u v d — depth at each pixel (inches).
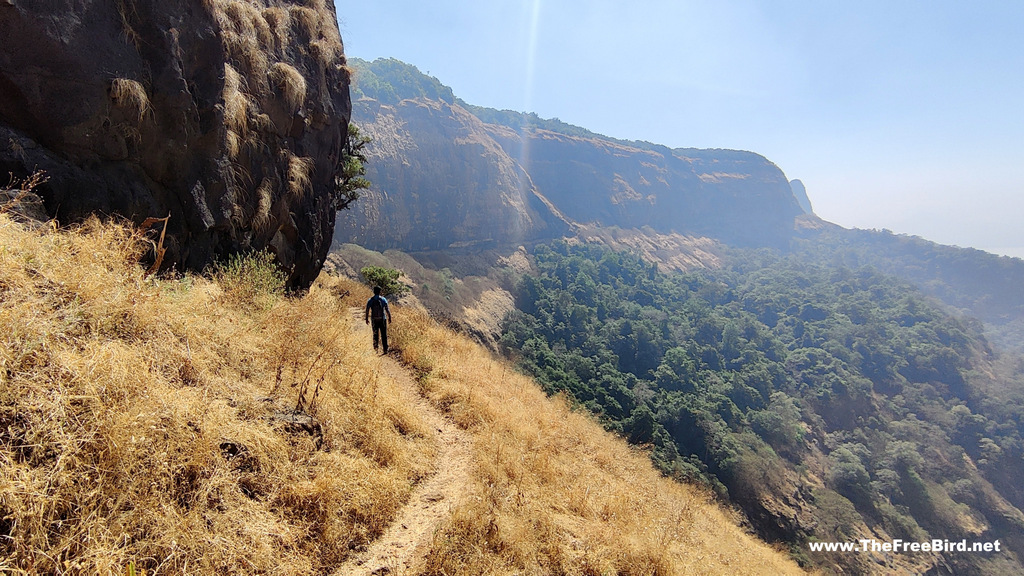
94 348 109.2
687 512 290.0
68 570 75.0
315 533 119.6
